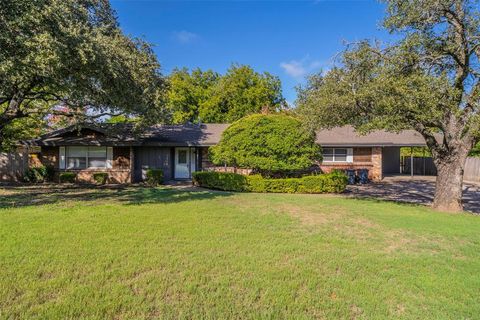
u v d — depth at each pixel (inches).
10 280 149.9
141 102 454.0
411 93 313.6
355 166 761.0
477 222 297.1
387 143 736.3
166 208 345.7
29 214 302.8
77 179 688.4
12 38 292.4
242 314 124.9
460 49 345.7
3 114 463.5
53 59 297.6
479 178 761.0
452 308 132.6
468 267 180.4
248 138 545.6
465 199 493.7
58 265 169.5
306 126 462.9
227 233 243.1
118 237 224.8
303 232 253.1
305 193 534.9
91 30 393.1
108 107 459.5
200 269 168.4
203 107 1201.4
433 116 325.7
